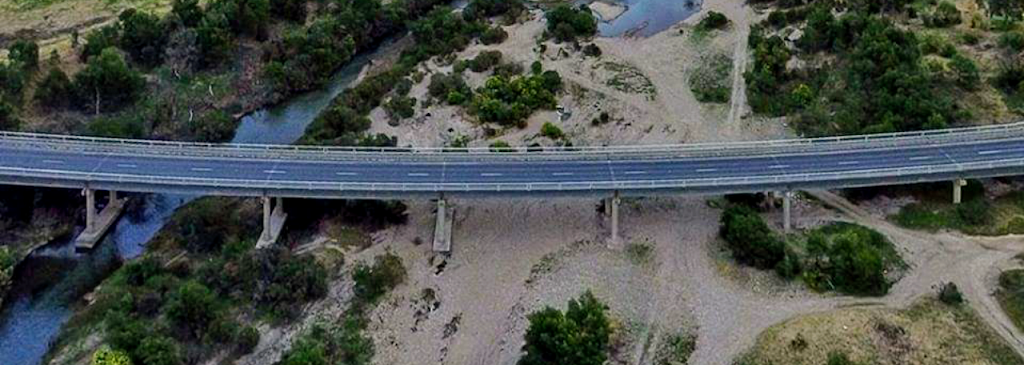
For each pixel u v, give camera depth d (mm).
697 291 121062
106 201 142750
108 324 113625
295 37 188750
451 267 128125
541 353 104375
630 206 139125
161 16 196875
